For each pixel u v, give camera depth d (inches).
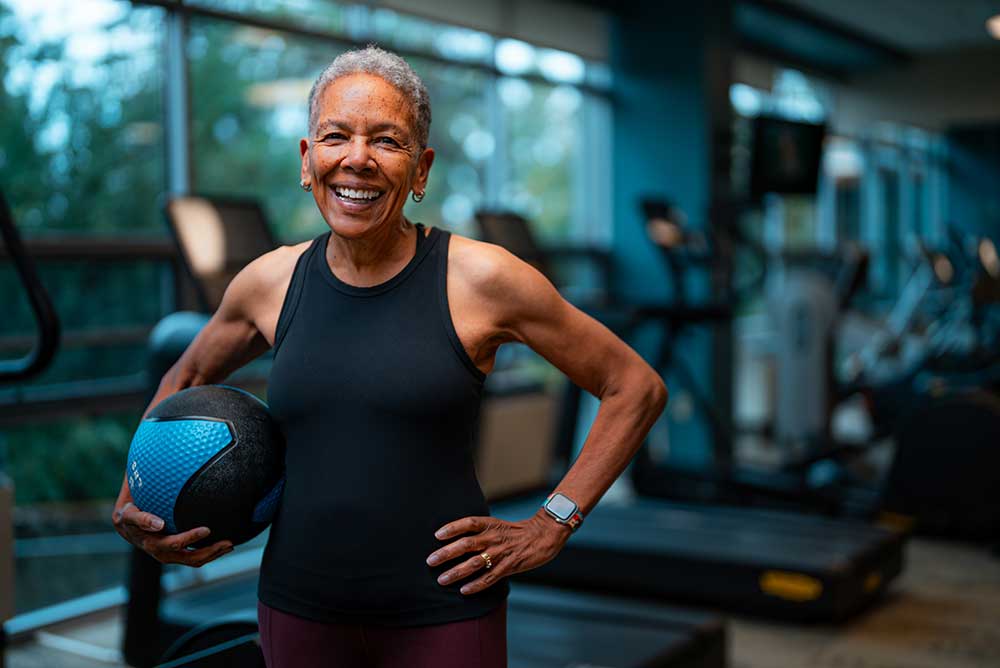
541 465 209.9
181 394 56.7
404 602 51.4
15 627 141.3
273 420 56.5
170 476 53.7
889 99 450.6
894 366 389.4
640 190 285.1
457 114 242.5
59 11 156.3
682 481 227.0
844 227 441.4
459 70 241.9
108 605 152.7
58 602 153.4
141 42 168.2
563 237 277.9
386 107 50.2
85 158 160.9
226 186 184.2
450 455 52.4
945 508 198.7
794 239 393.1
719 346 279.4
